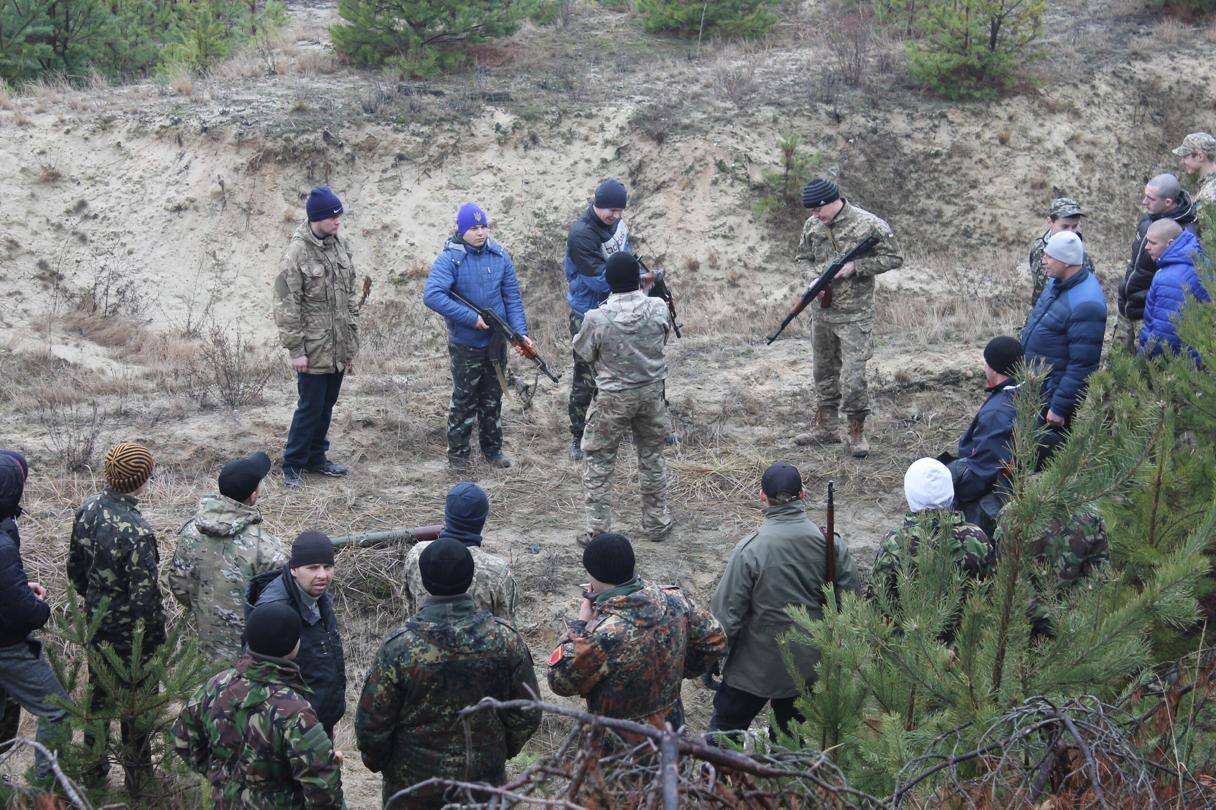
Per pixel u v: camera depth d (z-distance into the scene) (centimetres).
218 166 1325
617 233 800
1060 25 1736
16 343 1084
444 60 1480
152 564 470
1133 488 405
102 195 1314
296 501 754
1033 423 367
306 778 349
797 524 483
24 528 693
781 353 1085
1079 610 369
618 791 273
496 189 1370
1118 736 309
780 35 1692
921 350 1060
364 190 1348
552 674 402
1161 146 1558
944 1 1500
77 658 460
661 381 681
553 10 1708
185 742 371
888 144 1441
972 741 340
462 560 377
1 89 1388
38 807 343
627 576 404
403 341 1262
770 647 483
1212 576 436
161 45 1639
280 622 353
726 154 1401
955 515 445
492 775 394
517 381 841
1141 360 547
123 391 980
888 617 401
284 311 734
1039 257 812
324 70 1515
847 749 377
